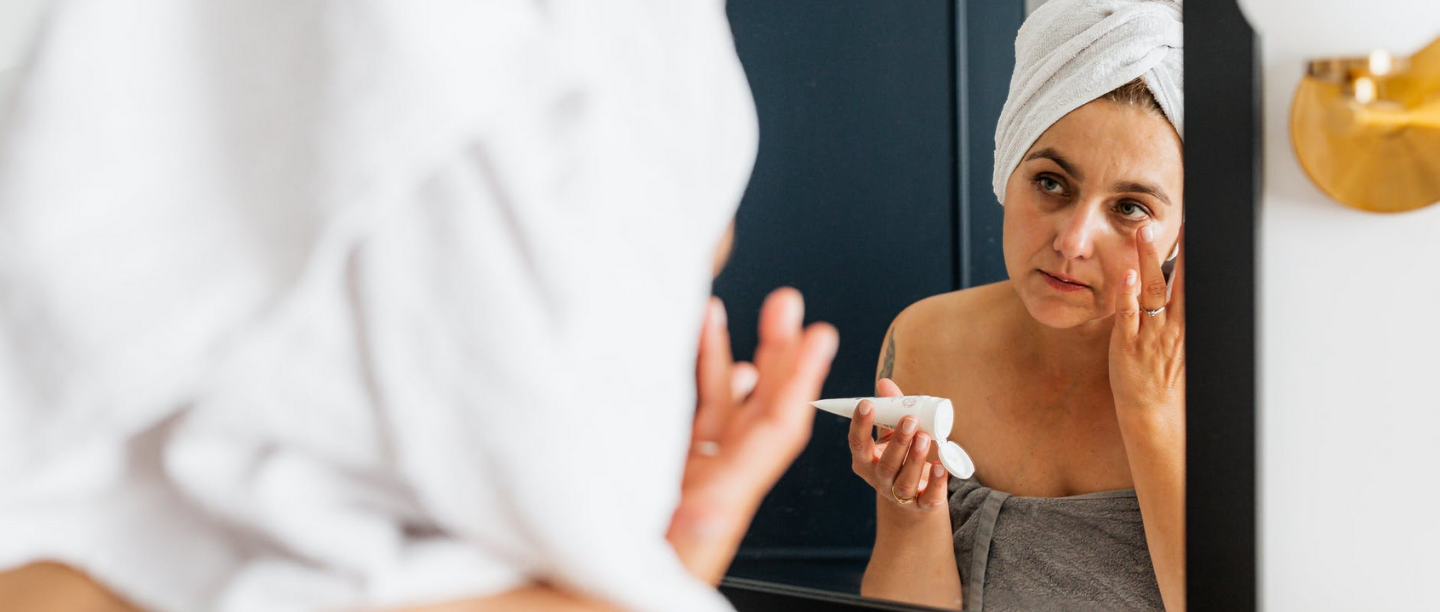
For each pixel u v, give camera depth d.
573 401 0.19
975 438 0.70
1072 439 0.66
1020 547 0.68
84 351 0.19
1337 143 0.57
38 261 0.19
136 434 0.21
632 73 0.24
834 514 0.75
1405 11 0.55
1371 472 0.61
